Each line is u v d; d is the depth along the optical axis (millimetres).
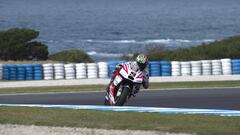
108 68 125688
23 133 40312
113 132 40156
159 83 105812
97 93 87250
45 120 45188
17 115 48125
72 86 102562
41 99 79188
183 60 146750
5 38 174625
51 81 114625
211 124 42969
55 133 40094
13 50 172000
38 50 174750
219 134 39156
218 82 106375
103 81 113125
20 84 109062
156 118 46062
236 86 96812
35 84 108750
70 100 76875
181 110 53875
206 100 73500
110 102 57688
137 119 45500
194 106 66375
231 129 40781
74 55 169500
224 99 74375
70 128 41812
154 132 40000
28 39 176125
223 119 45719
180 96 79625
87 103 72438
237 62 126688
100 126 42375
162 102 71500
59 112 50094
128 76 56219
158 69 124688
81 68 125438
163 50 157375
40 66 125562
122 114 48562
